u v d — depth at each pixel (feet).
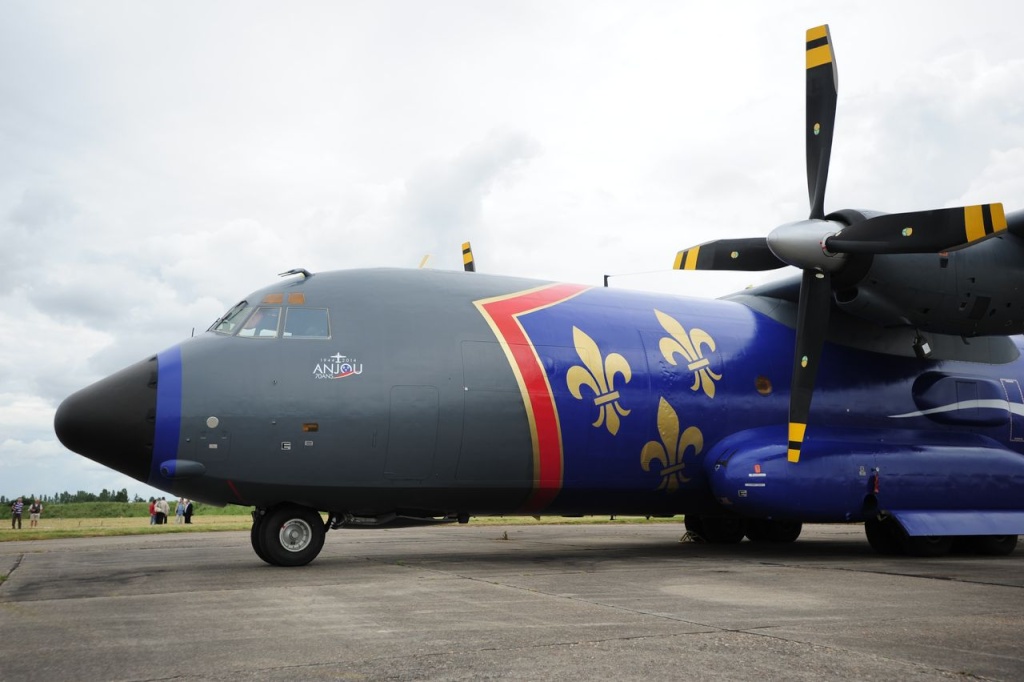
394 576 30.60
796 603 23.84
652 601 24.17
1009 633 19.16
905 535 41.63
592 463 37.93
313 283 36.76
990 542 42.86
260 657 16.63
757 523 52.29
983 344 46.14
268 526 34.06
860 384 43.60
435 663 16.06
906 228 33.68
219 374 33.37
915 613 22.07
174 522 100.68
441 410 34.96
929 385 44.57
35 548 48.32
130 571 32.86
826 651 17.10
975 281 37.65
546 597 25.00
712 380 41.09
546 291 40.88
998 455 43.19
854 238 34.86
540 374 37.09
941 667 15.71
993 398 45.62
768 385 42.37
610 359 38.93
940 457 41.68
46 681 14.75
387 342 35.29
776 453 39.06
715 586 27.78
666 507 41.63
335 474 33.68
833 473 39.14
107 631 19.47
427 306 37.01
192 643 18.03
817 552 44.06
